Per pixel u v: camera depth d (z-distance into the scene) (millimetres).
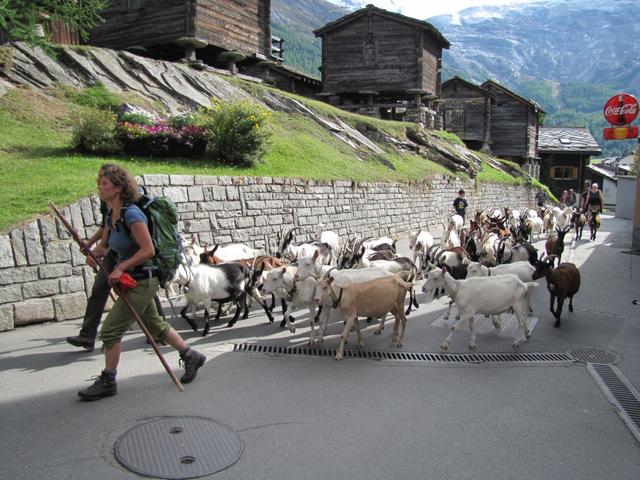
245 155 14117
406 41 29141
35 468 3971
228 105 14766
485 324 8656
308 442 4539
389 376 6172
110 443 4359
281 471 4082
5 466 3984
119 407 5020
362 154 21609
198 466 4090
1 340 6988
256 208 12789
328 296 6965
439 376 6246
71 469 3977
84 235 8555
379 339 7652
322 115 22844
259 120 14633
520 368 6641
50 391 5332
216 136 13992
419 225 22875
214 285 7594
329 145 20484
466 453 4492
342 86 30422
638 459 4539
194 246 9578
